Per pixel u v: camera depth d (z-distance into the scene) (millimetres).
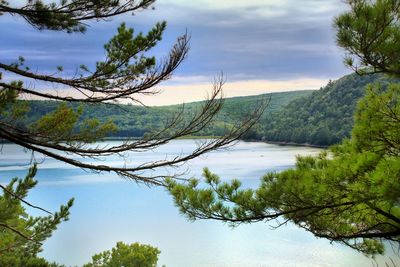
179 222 62219
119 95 5258
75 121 5176
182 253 46219
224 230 56250
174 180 6531
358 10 5402
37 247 8195
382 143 6270
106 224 61656
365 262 36250
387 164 5059
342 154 6613
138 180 5242
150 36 5500
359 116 6801
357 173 5363
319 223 6953
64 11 5188
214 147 4840
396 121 6176
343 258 41000
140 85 5266
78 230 58406
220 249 46969
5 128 4820
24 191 5605
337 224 6980
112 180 103250
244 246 47938
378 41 5465
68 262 44031
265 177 6539
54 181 100875
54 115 5113
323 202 6184
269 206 6379
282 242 48688
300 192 5914
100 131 5207
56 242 52531
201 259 43500
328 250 44281
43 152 4672
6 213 5477
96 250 48562
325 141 179375
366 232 6832
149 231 57438
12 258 7219
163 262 42906
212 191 6660
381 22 5277
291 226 56719
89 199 79750
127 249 24844
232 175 93312
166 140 4980
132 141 5000
